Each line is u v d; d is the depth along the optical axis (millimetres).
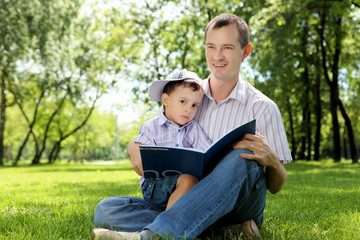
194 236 2131
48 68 25531
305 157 29062
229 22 2740
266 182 2582
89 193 6270
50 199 5293
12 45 23547
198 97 2900
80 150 55781
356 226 3025
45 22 23109
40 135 41562
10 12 23188
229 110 2883
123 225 2637
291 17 15734
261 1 15414
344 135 30828
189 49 22047
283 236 2639
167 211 2207
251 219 2568
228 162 2260
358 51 20734
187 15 20859
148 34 23141
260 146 2318
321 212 3789
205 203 2170
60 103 34062
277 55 16641
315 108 24750
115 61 26891
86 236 2752
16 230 2811
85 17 24797
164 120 2924
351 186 6961
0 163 29797
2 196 5785
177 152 2258
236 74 2840
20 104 31641
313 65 22312
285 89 18438
